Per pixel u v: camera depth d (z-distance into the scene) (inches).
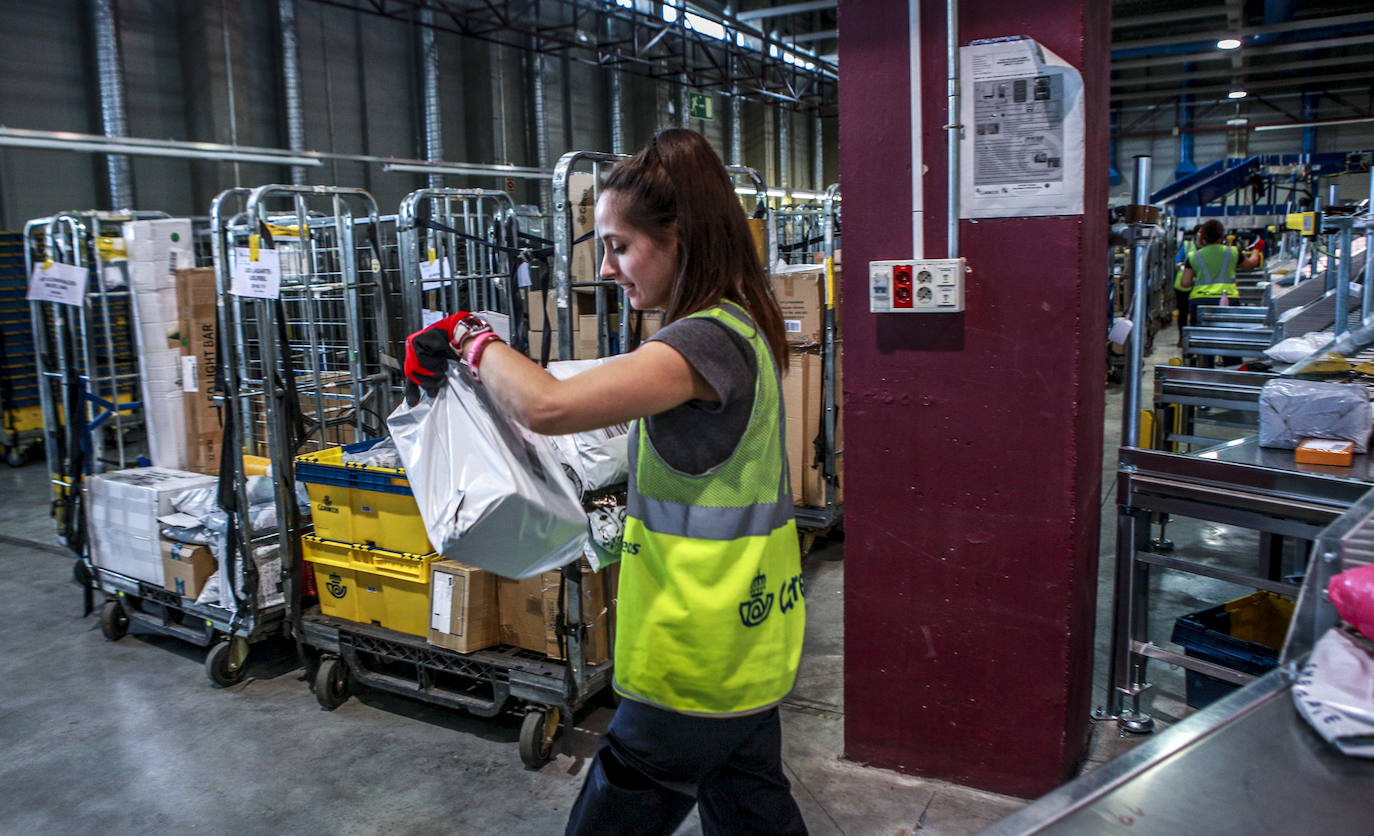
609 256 51.6
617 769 52.8
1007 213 85.4
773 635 49.8
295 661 141.1
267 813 100.0
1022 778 93.1
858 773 100.1
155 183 327.0
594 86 504.1
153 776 108.5
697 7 494.3
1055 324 85.1
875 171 91.5
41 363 167.5
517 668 107.8
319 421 138.0
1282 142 819.4
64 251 159.9
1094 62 83.9
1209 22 585.3
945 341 90.4
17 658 144.5
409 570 115.0
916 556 95.2
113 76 306.8
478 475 62.4
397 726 119.0
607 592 111.7
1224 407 147.8
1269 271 369.7
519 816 97.5
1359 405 96.9
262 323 124.4
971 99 85.1
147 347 158.2
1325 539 49.3
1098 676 122.7
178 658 143.2
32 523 222.1
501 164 437.7
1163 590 156.8
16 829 99.1
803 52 556.7
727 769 53.9
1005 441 89.0
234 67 333.1
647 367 45.5
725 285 49.5
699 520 47.9
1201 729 41.3
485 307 214.5
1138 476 100.2
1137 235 100.7
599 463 90.2
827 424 169.2
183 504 139.8
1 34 291.9
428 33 401.4
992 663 92.8
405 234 145.4
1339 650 44.3
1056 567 88.2
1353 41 570.6
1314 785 37.3
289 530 127.2
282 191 126.4
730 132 598.9
